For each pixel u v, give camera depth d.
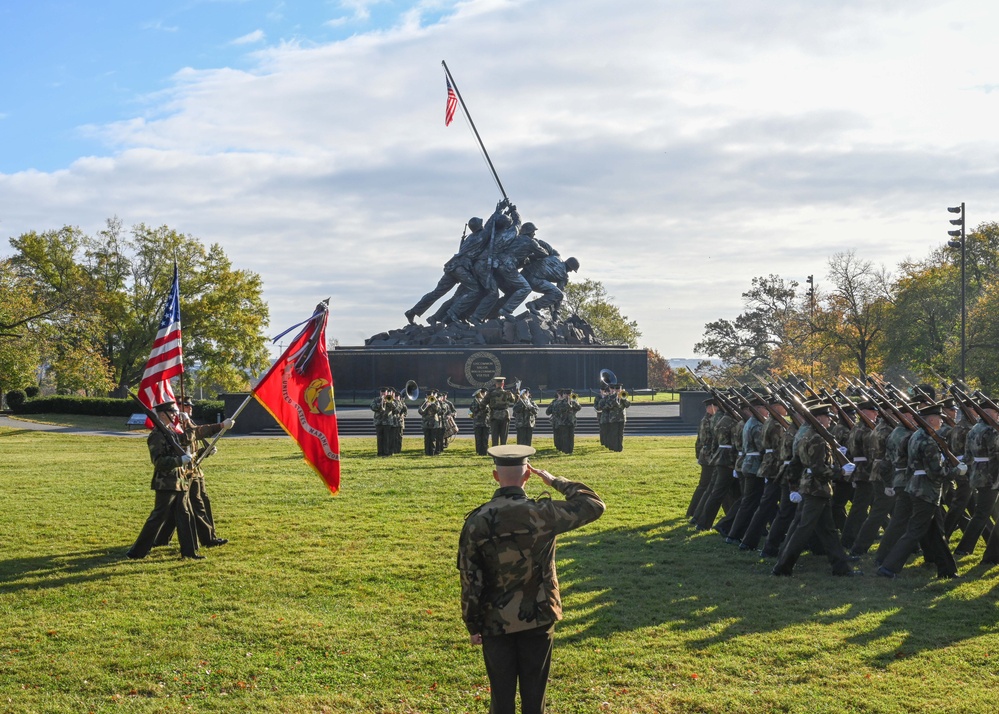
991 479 13.51
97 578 12.26
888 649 9.10
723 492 15.55
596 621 10.11
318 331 14.49
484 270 69.69
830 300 78.88
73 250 79.94
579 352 65.94
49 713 7.63
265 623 10.12
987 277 65.81
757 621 10.12
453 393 63.81
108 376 73.81
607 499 19.34
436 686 8.23
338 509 18.02
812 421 12.29
